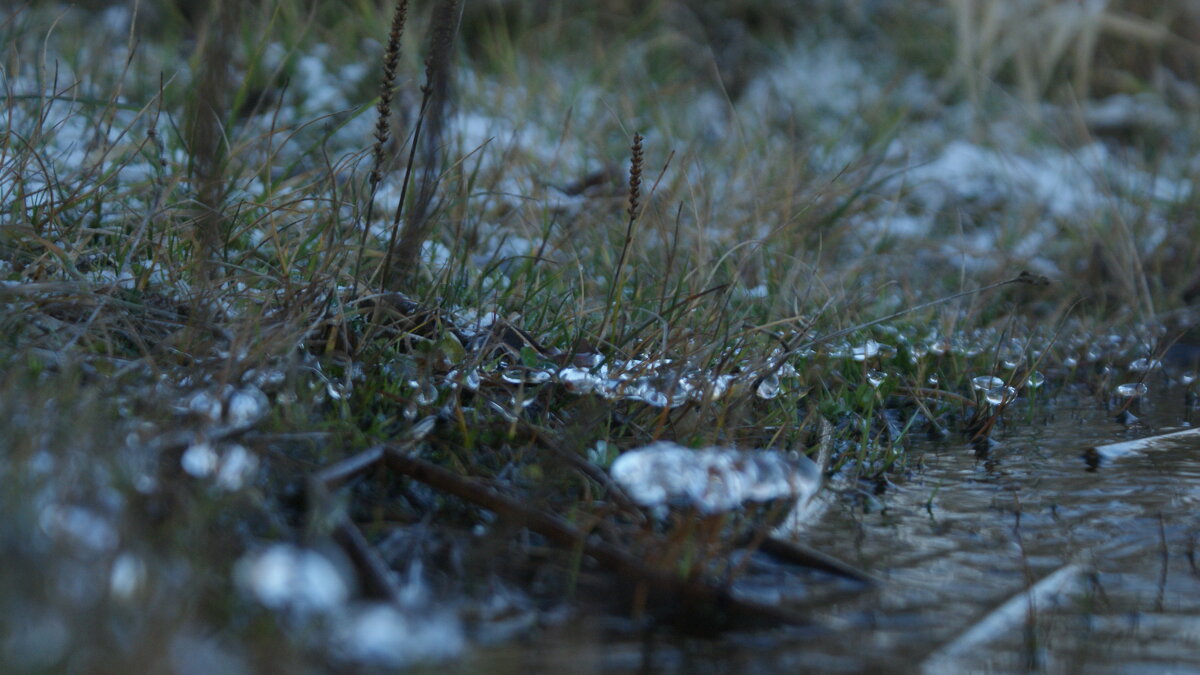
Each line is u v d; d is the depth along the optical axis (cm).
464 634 133
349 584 133
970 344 164
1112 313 175
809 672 132
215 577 131
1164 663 133
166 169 164
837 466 148
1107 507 145
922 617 135
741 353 152
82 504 131
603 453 143
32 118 166
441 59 149
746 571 138
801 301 163
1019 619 135
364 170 166
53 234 153
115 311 146
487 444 144
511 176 176
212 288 147
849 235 179
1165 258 182
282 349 144
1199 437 154
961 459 150
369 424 144
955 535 142
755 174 183
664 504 140
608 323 155
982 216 188
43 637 126
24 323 144
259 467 138
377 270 151
